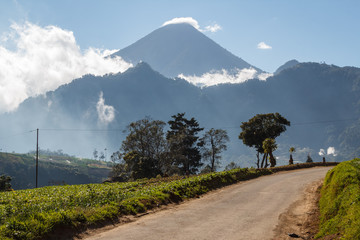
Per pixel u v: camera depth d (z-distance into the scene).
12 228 11.52
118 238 12.42
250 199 22.25
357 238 9.59
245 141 87.19
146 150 86.00
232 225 14.77
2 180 77.19
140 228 14.02
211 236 12.91
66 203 17.00
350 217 10.99
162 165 85.38
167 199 20.97
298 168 57.25
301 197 22.56
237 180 35.19
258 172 43.91
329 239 10.86
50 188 36.97
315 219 15.75
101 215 14.88
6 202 21.48
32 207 15.28
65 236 12.35
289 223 15.37
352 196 12.59
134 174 75.50
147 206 18.42
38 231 11.81
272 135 85.06
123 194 20.89
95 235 12.91
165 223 15.00
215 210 18.33
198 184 27.28
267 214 17.25
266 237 12.98
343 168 18.19
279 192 25.30
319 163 63.97
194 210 18.28
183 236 12.81
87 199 18.78
